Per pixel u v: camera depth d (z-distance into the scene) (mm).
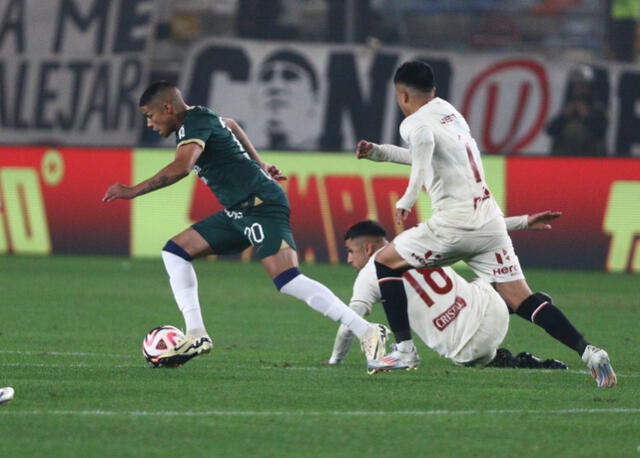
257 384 24859
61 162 69500
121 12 83875
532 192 64812
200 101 84438
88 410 21359
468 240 25375
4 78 84375
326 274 59875
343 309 26359
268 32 87875
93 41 84000
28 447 18266
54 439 18844
